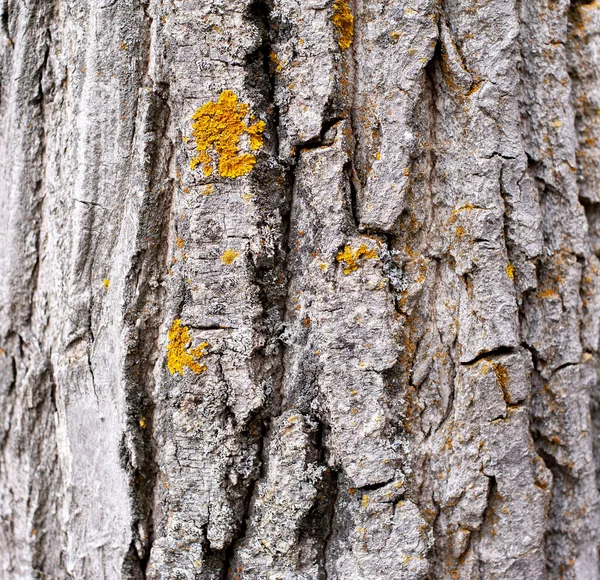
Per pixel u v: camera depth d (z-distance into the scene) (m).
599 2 0.65
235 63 0.61
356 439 0.61
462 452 0.62
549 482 0.63
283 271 0.62
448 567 0.62
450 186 0.62
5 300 0.67
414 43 0.61
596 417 0.67
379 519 0.61
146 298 0.63
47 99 0.66
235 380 0.62
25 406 0.67
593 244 0.66
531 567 0.62
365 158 0.62
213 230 0.61
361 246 0.61
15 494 0.68
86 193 0.64
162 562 0.63
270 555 0.62
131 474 0.64
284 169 0.62
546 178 0.64
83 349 0.65
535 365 0.64
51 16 0.65
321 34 0.61
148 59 0.63
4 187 0.67
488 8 0.61
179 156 0.62
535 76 0.63
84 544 0.65
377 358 0.61
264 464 0.62
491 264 0.62
